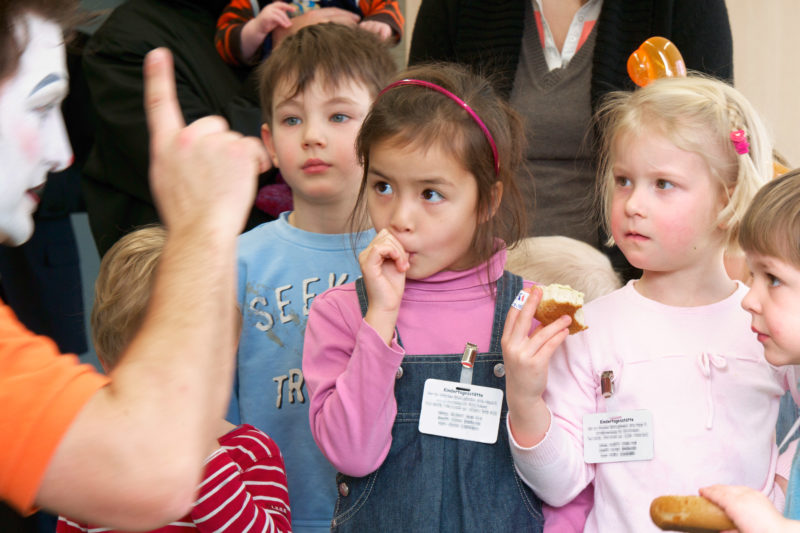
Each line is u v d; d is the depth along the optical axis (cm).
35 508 91
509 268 192
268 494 159
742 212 152
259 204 251
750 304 136
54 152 109
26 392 89
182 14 266
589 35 249
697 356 153
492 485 153
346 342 161
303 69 204
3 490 88
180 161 98
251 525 145
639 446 149
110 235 265
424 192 153
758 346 154
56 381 90
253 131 253
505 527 151
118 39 256
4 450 87
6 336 94
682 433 149
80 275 335
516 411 147
